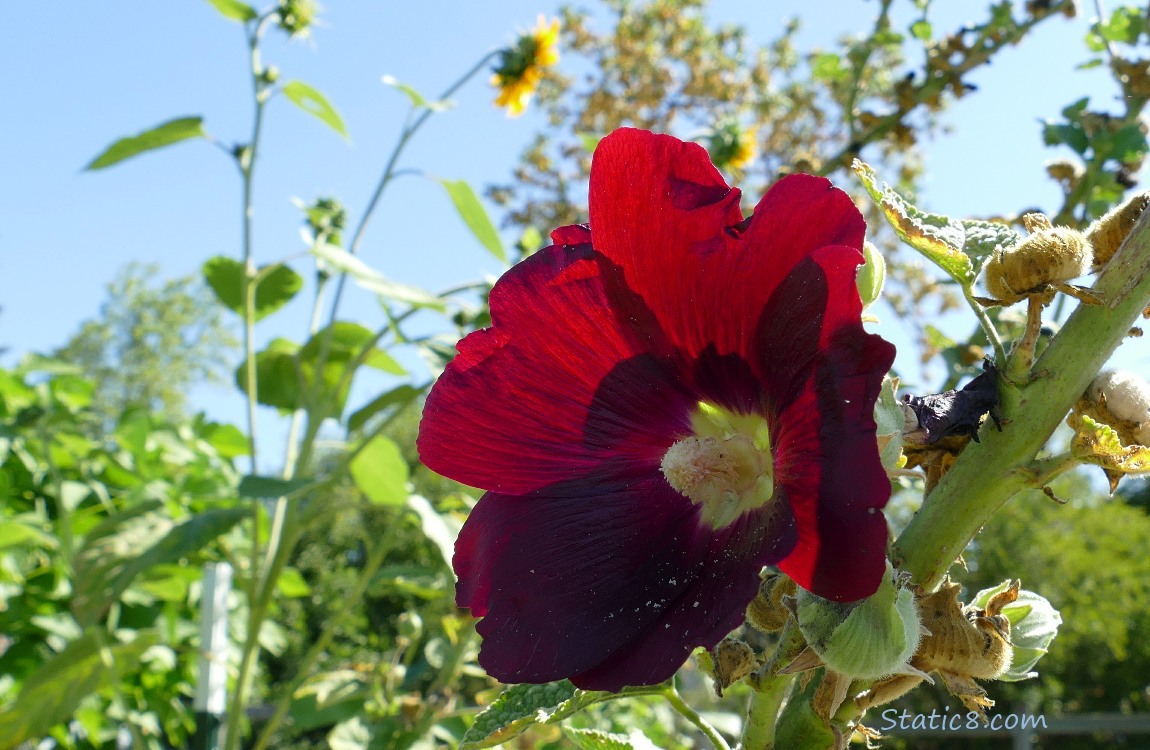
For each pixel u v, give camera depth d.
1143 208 0.20
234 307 0.90
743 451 0.22
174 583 0.87
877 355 0.16
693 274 0.20
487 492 0.23
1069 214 0.54
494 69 0.91
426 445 0.23
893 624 0.16
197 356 5.93
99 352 5.77
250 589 0.73
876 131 0.67
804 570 0.16
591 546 0.21
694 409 0.23
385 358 0.87
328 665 1.73
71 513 0.93
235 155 0.81
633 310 0.22
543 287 0.22
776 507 0.18
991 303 0.19
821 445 0.16
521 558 0.22
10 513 0.94
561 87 3.04
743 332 0.20
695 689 0.98
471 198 0.77
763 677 0.18
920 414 0.19
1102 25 0.57
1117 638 2.33
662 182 0.20
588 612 0.20
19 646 0.93
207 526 0.69
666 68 2.97
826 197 0.18
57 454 1.00
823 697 0.19
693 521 0.21
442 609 0.82
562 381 0.23
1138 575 2.45
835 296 0.17
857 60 0.70
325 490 0.73
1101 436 0.18
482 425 0.23
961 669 0.18
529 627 0.20
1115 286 0.18
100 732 0.95
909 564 0.19
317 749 1.58
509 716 0.24
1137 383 0.19
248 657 0.72
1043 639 0.22
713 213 0.19
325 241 0.83
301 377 0.80
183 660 1.00
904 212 0.21
